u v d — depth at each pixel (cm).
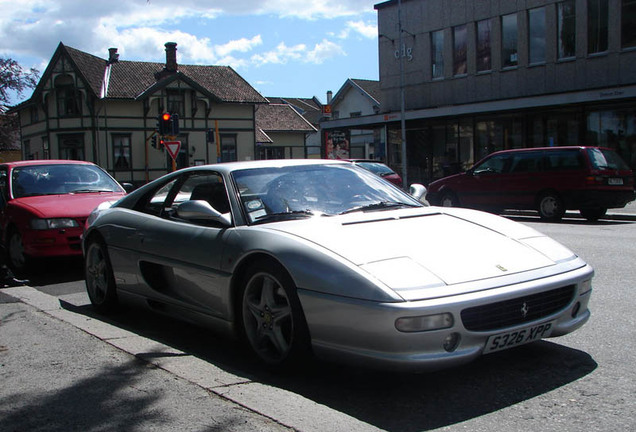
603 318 473
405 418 299
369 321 304
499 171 1452
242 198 418
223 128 4547
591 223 1317
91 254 556
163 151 4316
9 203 803
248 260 378
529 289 325
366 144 4984
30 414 297
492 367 367
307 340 343
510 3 2494
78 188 860
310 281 330
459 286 314
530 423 288
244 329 386
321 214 409
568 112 2280
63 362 374
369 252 335
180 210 417
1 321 482
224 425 275
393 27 2980
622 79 2180
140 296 493
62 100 4181
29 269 788
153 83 4375
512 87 2522
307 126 5509
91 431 275
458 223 398
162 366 361
